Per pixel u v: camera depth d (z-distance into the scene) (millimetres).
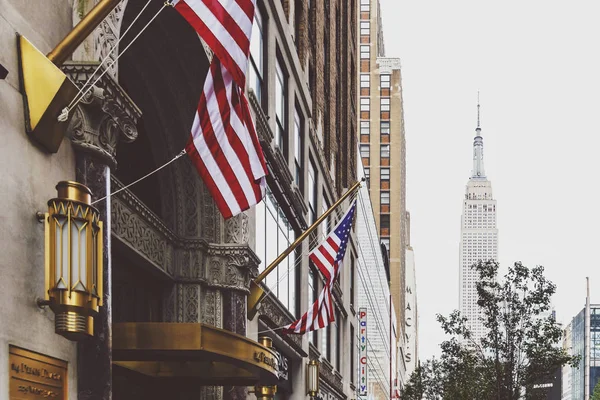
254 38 23109
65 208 9125
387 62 149125
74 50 9992
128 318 16844
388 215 148375
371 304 82875
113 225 14898
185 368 17219
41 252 9422
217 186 11906
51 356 9523
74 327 9133
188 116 18219
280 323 26594
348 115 52656
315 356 35219
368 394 73938
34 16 9766
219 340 14133
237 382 17578
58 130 9680
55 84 9336
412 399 80875
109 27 11555
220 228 19391
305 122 32812
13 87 9102
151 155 18672
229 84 11883
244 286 19766
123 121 11562
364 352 61781
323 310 23219
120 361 15227
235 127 11938
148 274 18156
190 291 19125
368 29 150000
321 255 23609
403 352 175625
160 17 15820
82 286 9047
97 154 10781
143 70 17469
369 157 148000
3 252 8594
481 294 46969
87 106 10680
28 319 9023
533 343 44688
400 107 149875
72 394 10086
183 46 16703
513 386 45562
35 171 9438
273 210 25859
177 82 17641
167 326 13664
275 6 25578
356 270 56688
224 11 10859
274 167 24250
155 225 17375
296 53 30484
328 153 41969
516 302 45719
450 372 54125
